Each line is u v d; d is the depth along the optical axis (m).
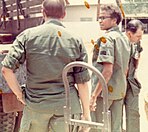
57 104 2.40
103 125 2.06
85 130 2.24
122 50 3.09
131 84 3.54
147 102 3.57
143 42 15.53
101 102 3.11
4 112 3.17
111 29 3.09
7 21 8.08
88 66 2.09
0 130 3.27
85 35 17.25
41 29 2.42
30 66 2.44
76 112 2.44
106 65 2.95
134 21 3.50
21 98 2.48
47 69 2.38
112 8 3.08
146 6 21.83
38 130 2.50
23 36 2.43
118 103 3.22
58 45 2.40
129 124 3.65
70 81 2.45
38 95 2.42
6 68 2.39
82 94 2.50
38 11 6.65
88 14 21.31
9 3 7.99
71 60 2.42
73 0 21.72
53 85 2.42
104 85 2.05
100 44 3.02
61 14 2.48
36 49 2.39
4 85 2.98
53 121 2.43
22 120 2.54
